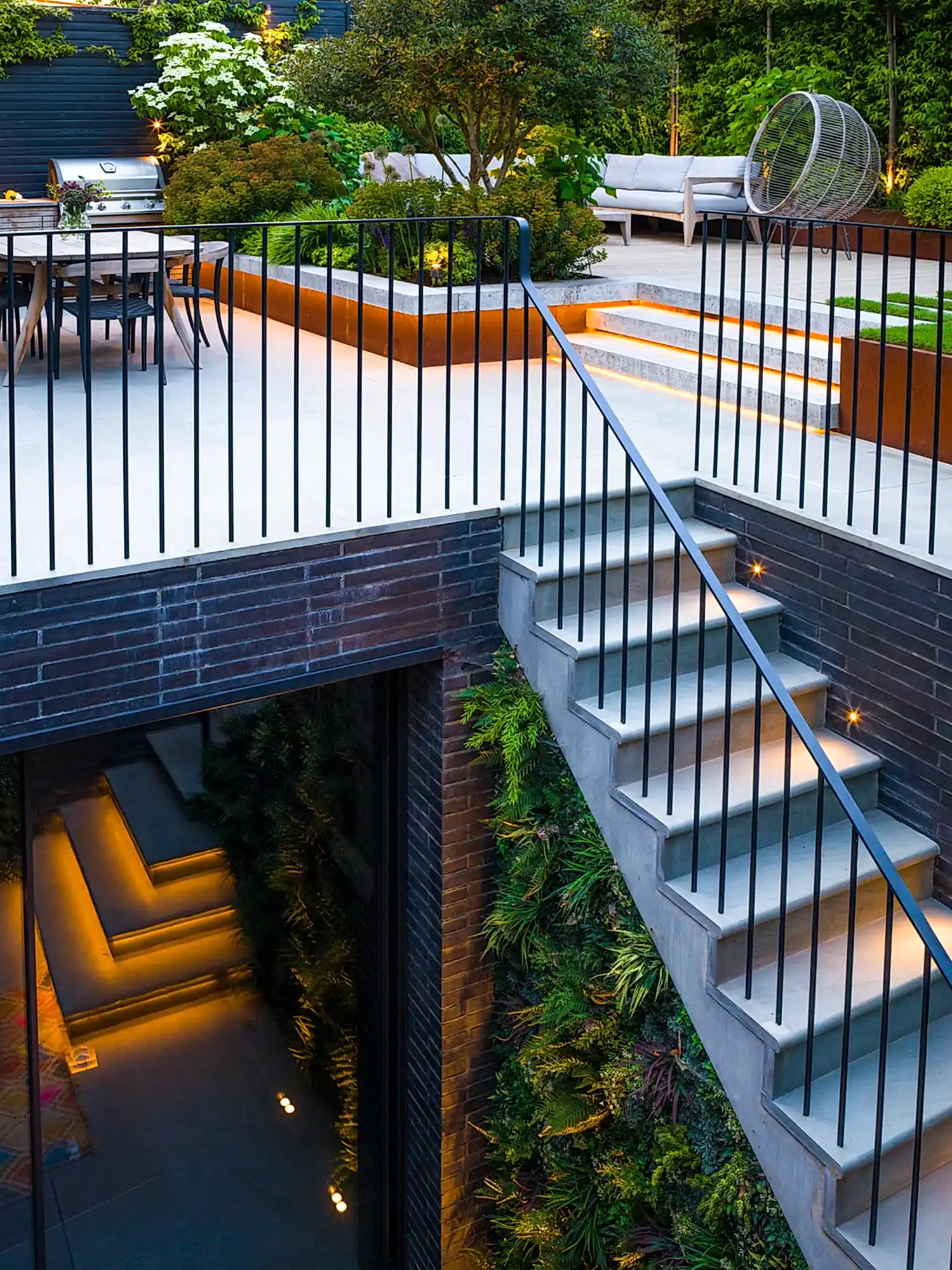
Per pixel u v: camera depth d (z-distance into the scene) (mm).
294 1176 5035
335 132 10703
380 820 4984
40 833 4340
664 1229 4145
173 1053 4711
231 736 4637
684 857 3986
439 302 6852
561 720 4363
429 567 4418
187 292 6848
